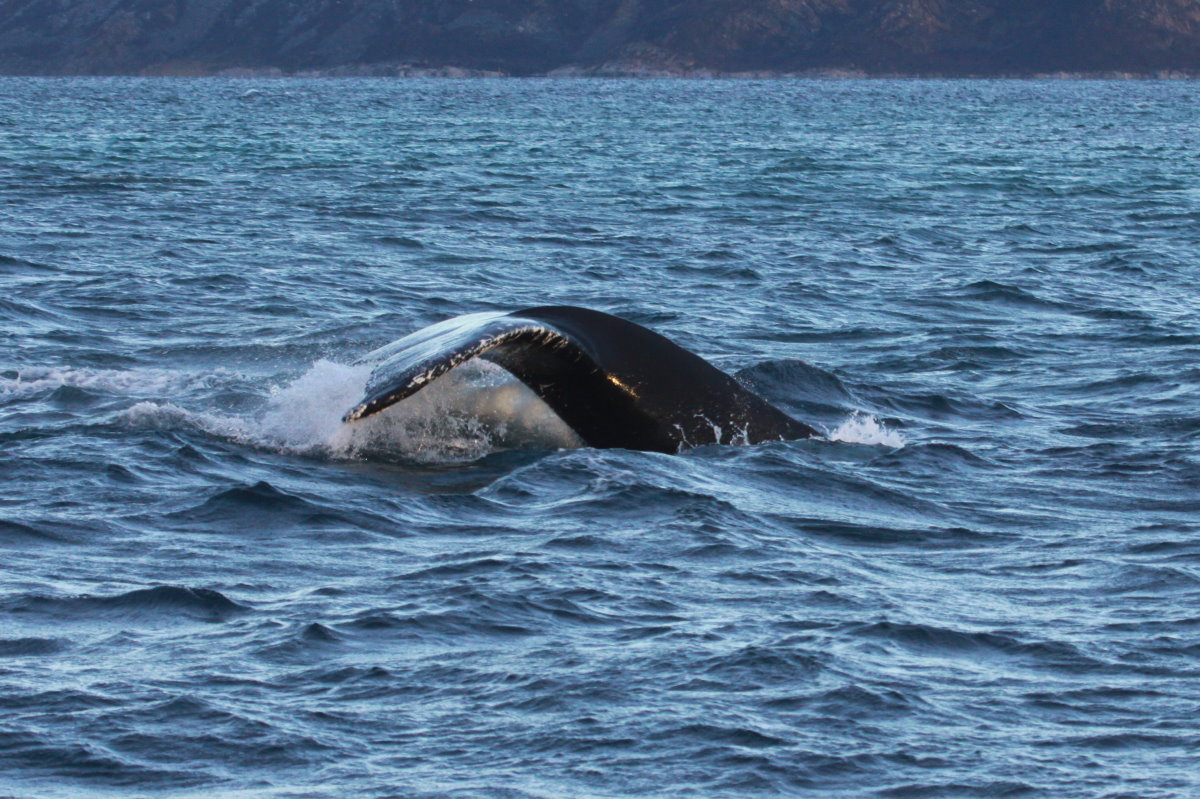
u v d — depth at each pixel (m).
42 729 22.61
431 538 33.88
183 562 31.59
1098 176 179.12
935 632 27.67
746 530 34.69
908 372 59.72
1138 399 54.12
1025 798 20.98
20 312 66.19
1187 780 21.50
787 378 53.41
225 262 86.81
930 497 39.09
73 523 34.22
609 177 164.50
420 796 20.75
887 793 21.11
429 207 123.12
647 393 41.16
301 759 21.88
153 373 53.75
